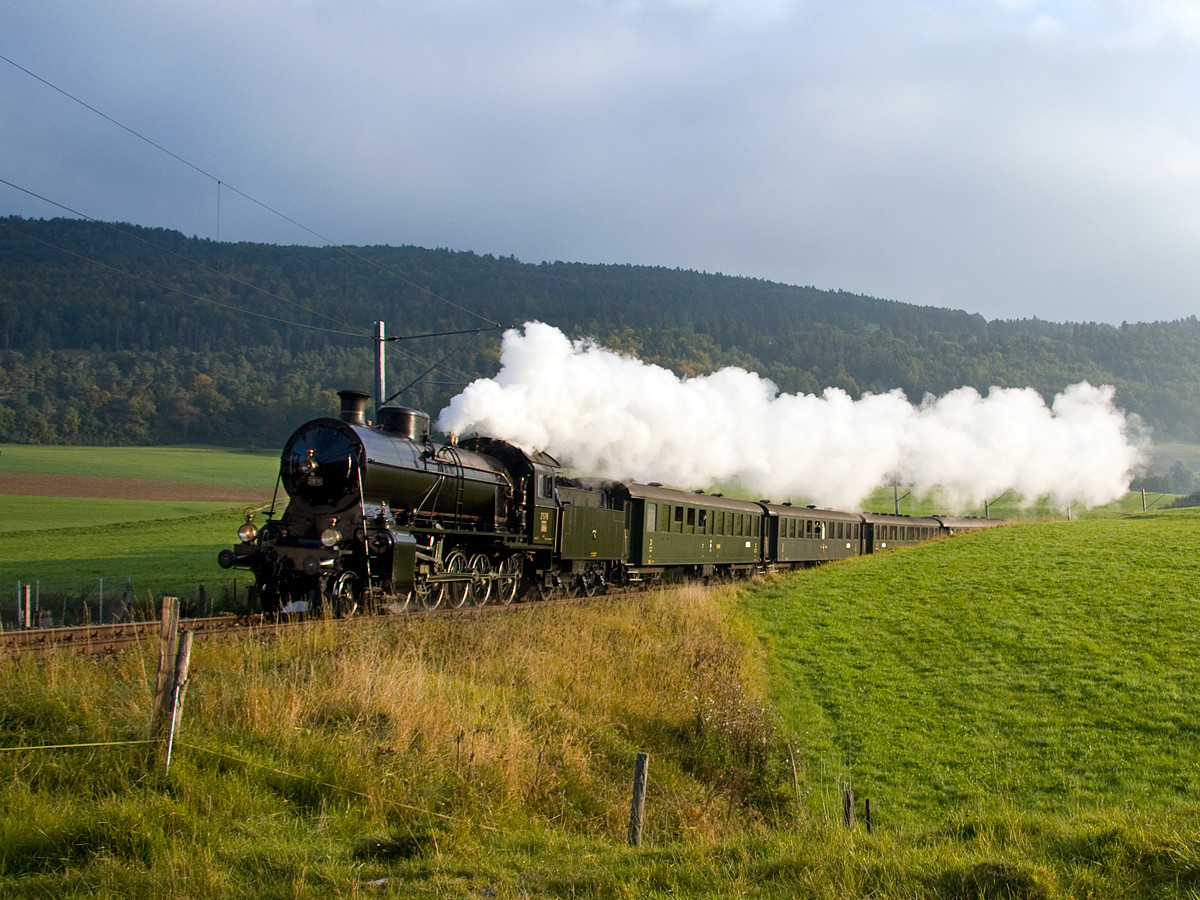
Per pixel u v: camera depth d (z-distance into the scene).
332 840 7.65
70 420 114.06
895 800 11.84
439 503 19.53
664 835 9.68
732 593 26.53
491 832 8.48
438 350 150.12
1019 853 7.65
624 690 14.17
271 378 148.88
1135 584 22.94
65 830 6.96
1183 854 7.01
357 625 13.35
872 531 44.72
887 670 17.44
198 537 43.41
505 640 14.44
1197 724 13.54
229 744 8.69
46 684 9.39
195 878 6.48
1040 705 14.95
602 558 25.95
